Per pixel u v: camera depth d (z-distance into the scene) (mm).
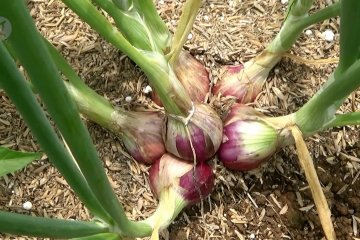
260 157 355
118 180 373
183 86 358
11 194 375
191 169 349
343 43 280
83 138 226
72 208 371
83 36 411
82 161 235
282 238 366
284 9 419
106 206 268
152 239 322
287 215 370
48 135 213
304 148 338
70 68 333
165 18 414
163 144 359
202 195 356
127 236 304
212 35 406
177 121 339
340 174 379
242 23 413
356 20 265
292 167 378
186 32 316
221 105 366
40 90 198
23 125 387
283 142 357
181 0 421
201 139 342
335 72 304
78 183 251
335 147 382
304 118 340
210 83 384
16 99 193
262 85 386
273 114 384
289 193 374
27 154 252
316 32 414
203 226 366
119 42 300
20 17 168
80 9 286
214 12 416
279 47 365
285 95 390
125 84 393
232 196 371
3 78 183
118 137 377
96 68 399
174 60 328
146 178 372
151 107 382
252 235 366
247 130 350
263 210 371
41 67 188
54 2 425
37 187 375
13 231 240
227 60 398
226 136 354
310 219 370
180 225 366
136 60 311
